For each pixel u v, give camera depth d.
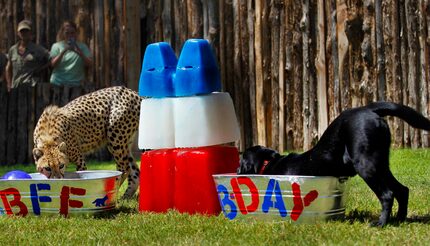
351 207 6.90
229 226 5.90
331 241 5.23
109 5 13.90
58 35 14.36
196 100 6.90
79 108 8.57
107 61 13.90
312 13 11.80
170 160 7.04
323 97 11.64
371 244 5.09
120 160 8.73
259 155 6.47
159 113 7.15
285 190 5.88
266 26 12.14
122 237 5.71
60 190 6.65
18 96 13.45
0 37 14.92
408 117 5.88
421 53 11.02
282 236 5.41
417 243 5.10
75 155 8.50
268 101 12.16
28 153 13.47
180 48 13.11
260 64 12.16
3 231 6.12
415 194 7.48
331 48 11.58
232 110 7.14
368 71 11.32
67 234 5.90
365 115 5.83
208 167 6.73
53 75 13.77
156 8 13.42
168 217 6.54
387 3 11.18
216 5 12.64
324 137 6.10
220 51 12.55
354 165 5.80
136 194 8.87
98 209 6.78
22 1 14.78
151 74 7.21
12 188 6.72
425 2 10.95
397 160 10.09
